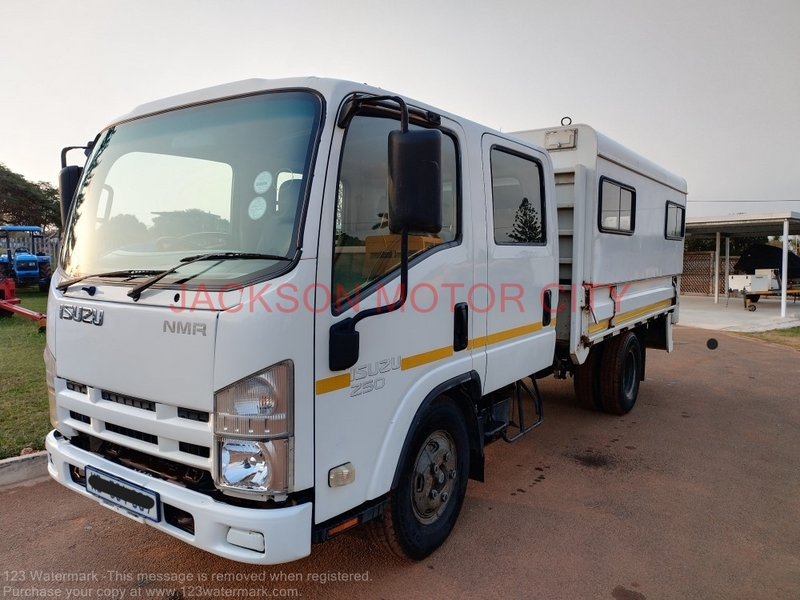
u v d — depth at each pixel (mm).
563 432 6039
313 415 2461
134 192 3084
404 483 3123
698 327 15289
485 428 4098
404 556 3238
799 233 22172
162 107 3135
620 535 3801
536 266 4227
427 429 3289
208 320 2354
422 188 2369
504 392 4301
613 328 5848
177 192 2906
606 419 6551
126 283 2738
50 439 3111
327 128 2523
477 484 4633
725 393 7938
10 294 12617
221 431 2346
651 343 7910
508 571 3346
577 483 4676
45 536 3621
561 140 5055
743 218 17984
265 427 2326
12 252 20781
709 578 3312
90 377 2822
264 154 2645
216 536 2389
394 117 2887
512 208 3953
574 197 4875
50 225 28969
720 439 5867
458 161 3336
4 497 4141
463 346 3426
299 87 2652
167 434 2529
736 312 18906
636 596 3127
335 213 2545
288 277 2365
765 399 7594
